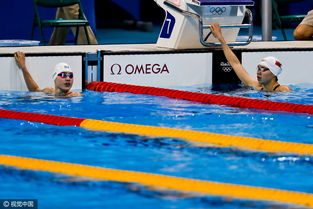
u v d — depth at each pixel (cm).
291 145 1842
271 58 2725
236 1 2897
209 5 2831
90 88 2781
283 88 2758
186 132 1992
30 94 2617
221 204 1366
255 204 1367
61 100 2512
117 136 1969
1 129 2044
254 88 2802
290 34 4734
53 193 1437
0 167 1630
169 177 1538
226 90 2778
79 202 1380
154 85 2900
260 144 1858
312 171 1608
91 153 1777
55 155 1753
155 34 4791
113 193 1438
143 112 2312
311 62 3073
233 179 1540
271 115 2273
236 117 2236
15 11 4119
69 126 2095
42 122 2144
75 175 1568
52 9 4178
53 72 2598
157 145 1864
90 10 4378
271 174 1583
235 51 2955
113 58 2817
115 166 1650
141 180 1527
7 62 2662
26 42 3656
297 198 1395
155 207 1348
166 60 2900
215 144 1880
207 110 2358
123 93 2698
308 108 2353
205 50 2952
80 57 2767
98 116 2238
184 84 2947
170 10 2973
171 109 2370
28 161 1675
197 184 1489
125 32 4922
